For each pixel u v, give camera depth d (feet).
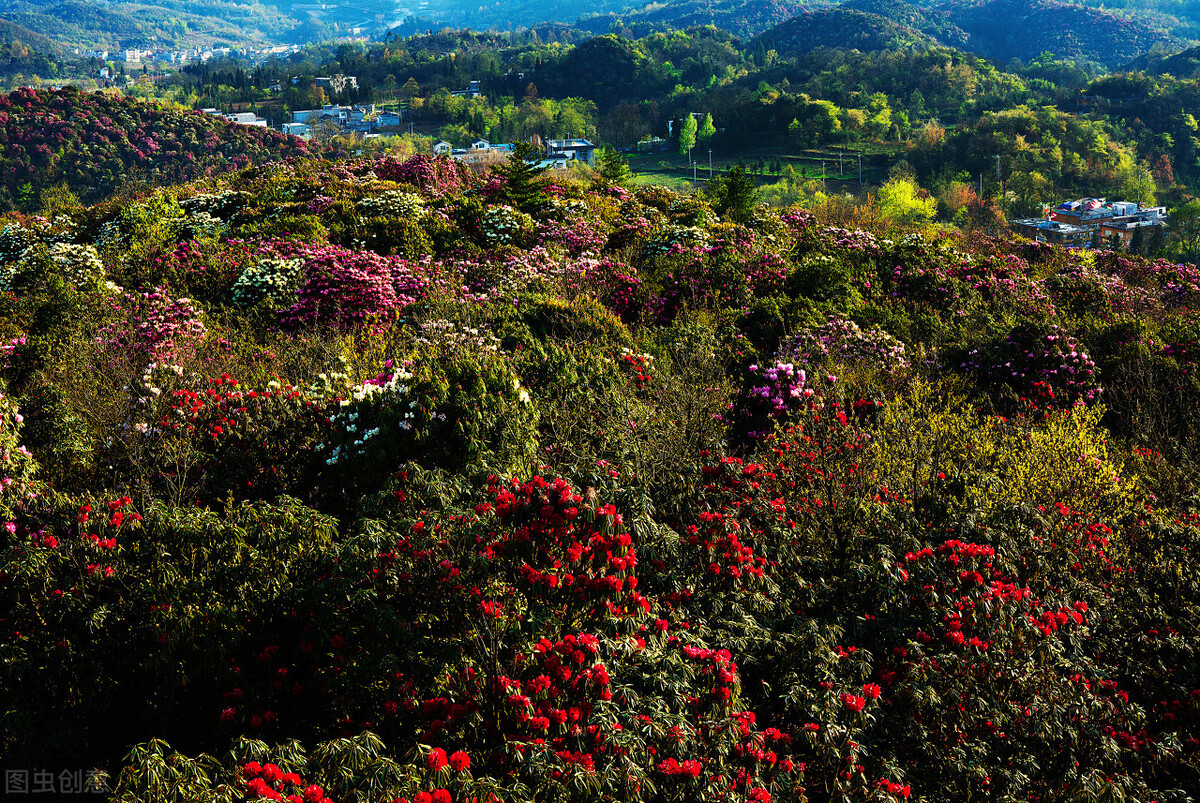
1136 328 37.04
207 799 10.16
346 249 47.42
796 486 22.24
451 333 33.12
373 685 13.92
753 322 38.93
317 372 29.50
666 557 17.29
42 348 31.07
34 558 14.76
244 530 16.38
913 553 17.57
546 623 13.93
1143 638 16.70
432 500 18.12
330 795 10.99
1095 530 19.86
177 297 40.83
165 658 13.44
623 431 23.80
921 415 29.30
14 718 12.62
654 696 13.14
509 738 12.01
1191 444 28.32
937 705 13.94
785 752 13.60
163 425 23.38
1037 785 13.14
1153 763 13.78
